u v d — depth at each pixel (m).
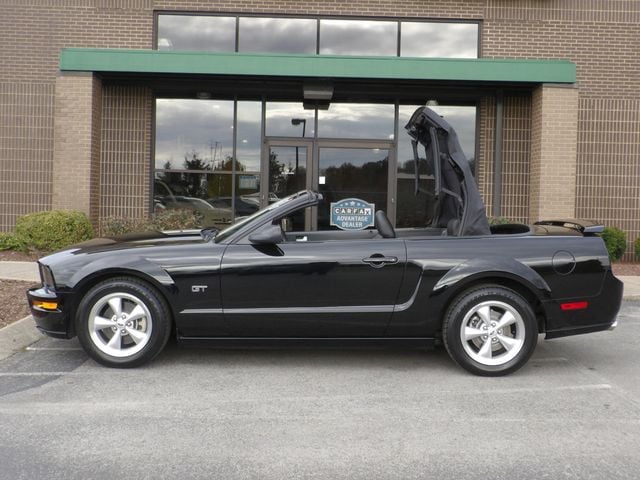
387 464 3.54
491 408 4.50
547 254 5.30
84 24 12.39
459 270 5.23
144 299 5.26
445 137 5.98
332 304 5.28
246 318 5.25
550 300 5.26
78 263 5.30
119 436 3.92
